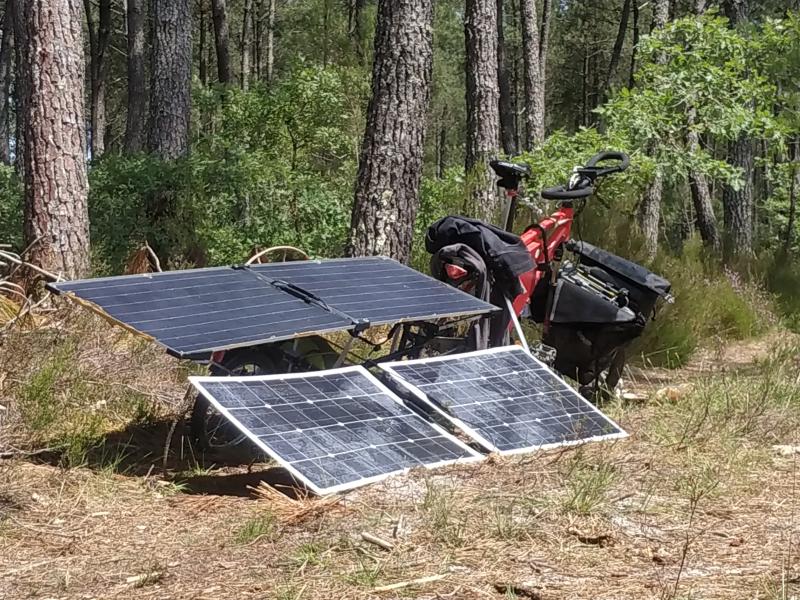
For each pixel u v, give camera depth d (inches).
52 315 258.2
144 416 213.0
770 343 419.5
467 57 519.8
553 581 129.0
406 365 197.6
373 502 159.5
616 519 154.9
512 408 196.5
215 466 191.8
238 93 565.9
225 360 198.8
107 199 430.9
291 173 467.5
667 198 851.4
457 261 219.1
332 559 136.8
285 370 203.6
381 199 326.6
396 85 325.4
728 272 523.8
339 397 182.1
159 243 428.1
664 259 397.4
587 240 364.5
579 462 180.1
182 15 642.2
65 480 171.9
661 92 390.3
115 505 163.6
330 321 182.5
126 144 957.2
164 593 126.1
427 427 185.3
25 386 205.8
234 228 444.8
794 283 539.5
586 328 232.8
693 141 403.2
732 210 648.4
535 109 777.6
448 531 145.8
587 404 207.5
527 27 775.7
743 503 164.9
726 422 213.6
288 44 1248.8
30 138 319.0
